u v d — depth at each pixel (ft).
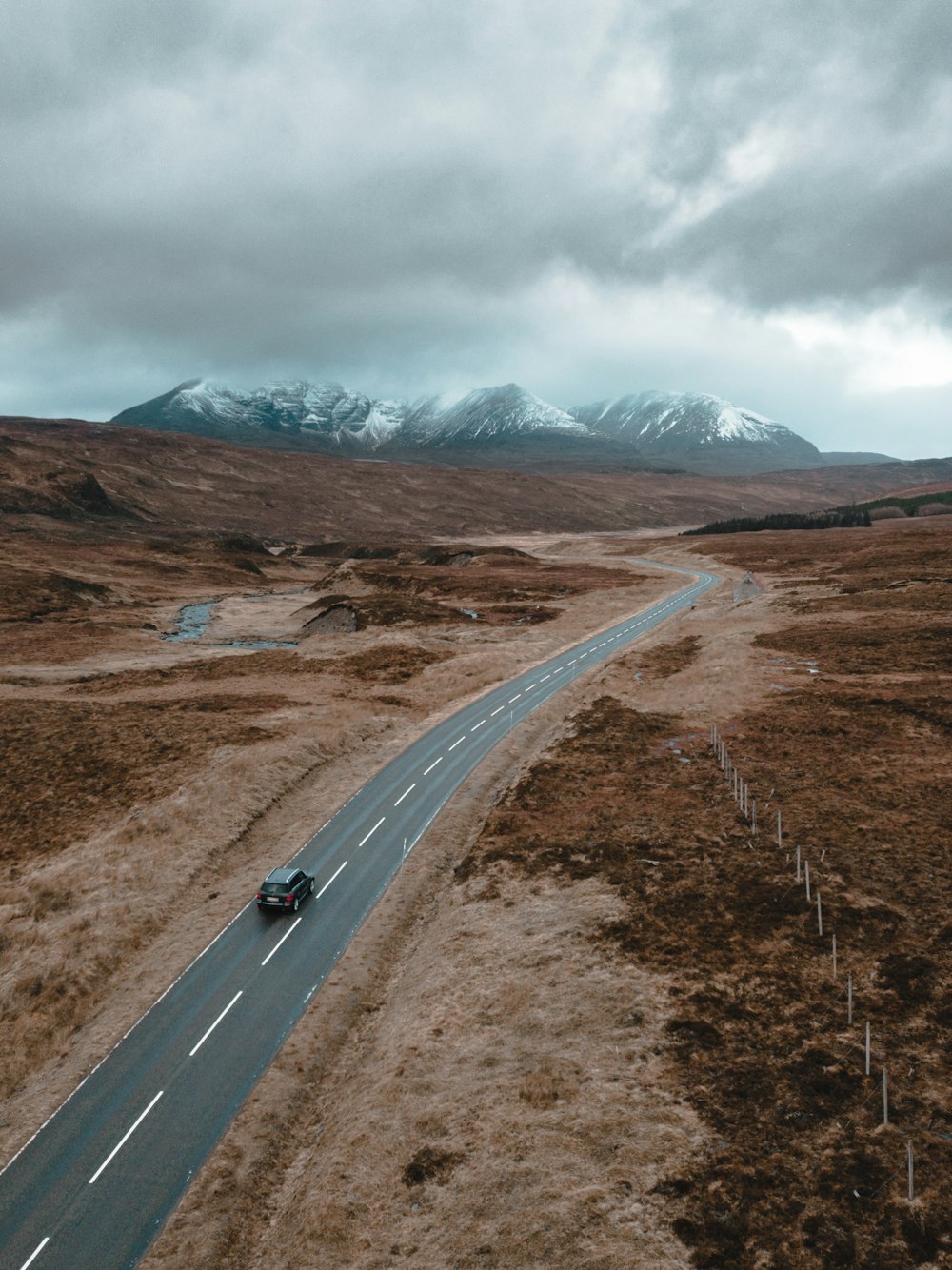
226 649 396.37
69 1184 85.35
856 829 141.38
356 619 430.61
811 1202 68.39
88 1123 93.45
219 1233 78.48
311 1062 102.27
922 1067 83.10
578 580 539.29
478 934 122.01
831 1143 74.49
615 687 264.11
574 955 111.96
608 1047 91.40
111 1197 83.51
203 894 145.28
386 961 124.06
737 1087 82.89
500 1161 77.15
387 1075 93.09
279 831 169.58
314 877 148.05
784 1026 91.86
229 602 573.74
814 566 515.91
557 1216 69.97
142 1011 112.98
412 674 309.42
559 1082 86.33
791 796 160.04
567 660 314.55
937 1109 77.25
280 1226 77.71
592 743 206.49
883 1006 93.76
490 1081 88.53
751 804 157.38
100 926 131.23
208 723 232.94
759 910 118.01
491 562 655.35
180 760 198.29
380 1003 113.39
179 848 156.46
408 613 427.33
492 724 232.53
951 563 453.99
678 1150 75.56
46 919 135.64
